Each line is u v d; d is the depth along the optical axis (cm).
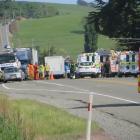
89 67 10031
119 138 2447
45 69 9875
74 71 10288
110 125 2866
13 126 2262
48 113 3152
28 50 10981
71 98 4703
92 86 6241
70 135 2469
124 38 11525
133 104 4016
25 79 9556
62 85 6656
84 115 3291
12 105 3444
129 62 9819
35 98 4622
